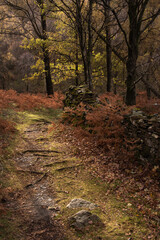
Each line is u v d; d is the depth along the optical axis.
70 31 16.05
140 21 10.22
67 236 3.67
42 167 6.22
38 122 10.74
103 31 15.45
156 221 4.00
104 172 5.90
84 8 12.78
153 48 12.87
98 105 9.39
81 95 10.63
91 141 7.57
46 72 17.41
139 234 3.71
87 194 4.99
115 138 7.08
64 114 10.39
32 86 28.16
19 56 34.38
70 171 6.06
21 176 5.64
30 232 3.71
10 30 20.88
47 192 5.06
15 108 12.48
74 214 4.15
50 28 21.09
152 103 12.53
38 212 4.30
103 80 21.36
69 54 16.56
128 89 10.80
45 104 14.49
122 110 7.84
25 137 8.43
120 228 3.87
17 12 19.34
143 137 6.00
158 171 5.32
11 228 3.72
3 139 7.63
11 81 31.08
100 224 3.97
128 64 10.61
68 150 7.43
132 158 6.20
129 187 5.13
